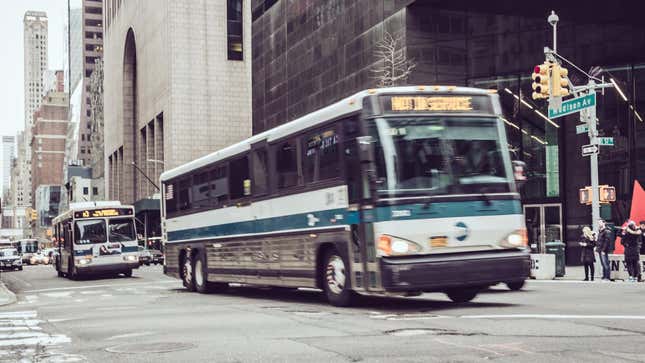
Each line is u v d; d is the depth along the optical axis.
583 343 8.33
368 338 9.05
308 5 53.62
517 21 39.88
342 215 13.06
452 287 12.18
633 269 21.77
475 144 12.66
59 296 21.91
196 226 20.53
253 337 9.55
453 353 7.77
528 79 39.56
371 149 12.13
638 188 32.84
